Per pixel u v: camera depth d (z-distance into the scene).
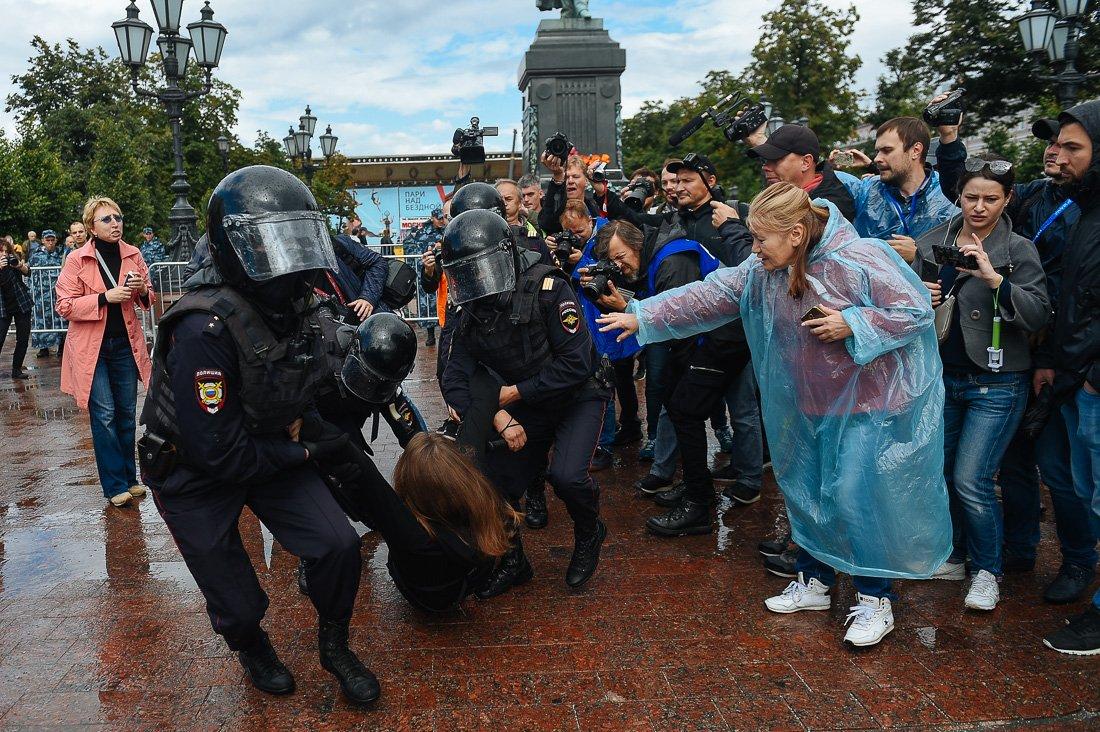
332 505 2.89
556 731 2.77
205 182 34.06
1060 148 3.26
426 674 3.15
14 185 26.89
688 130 5.55
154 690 3.06
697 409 4.41
